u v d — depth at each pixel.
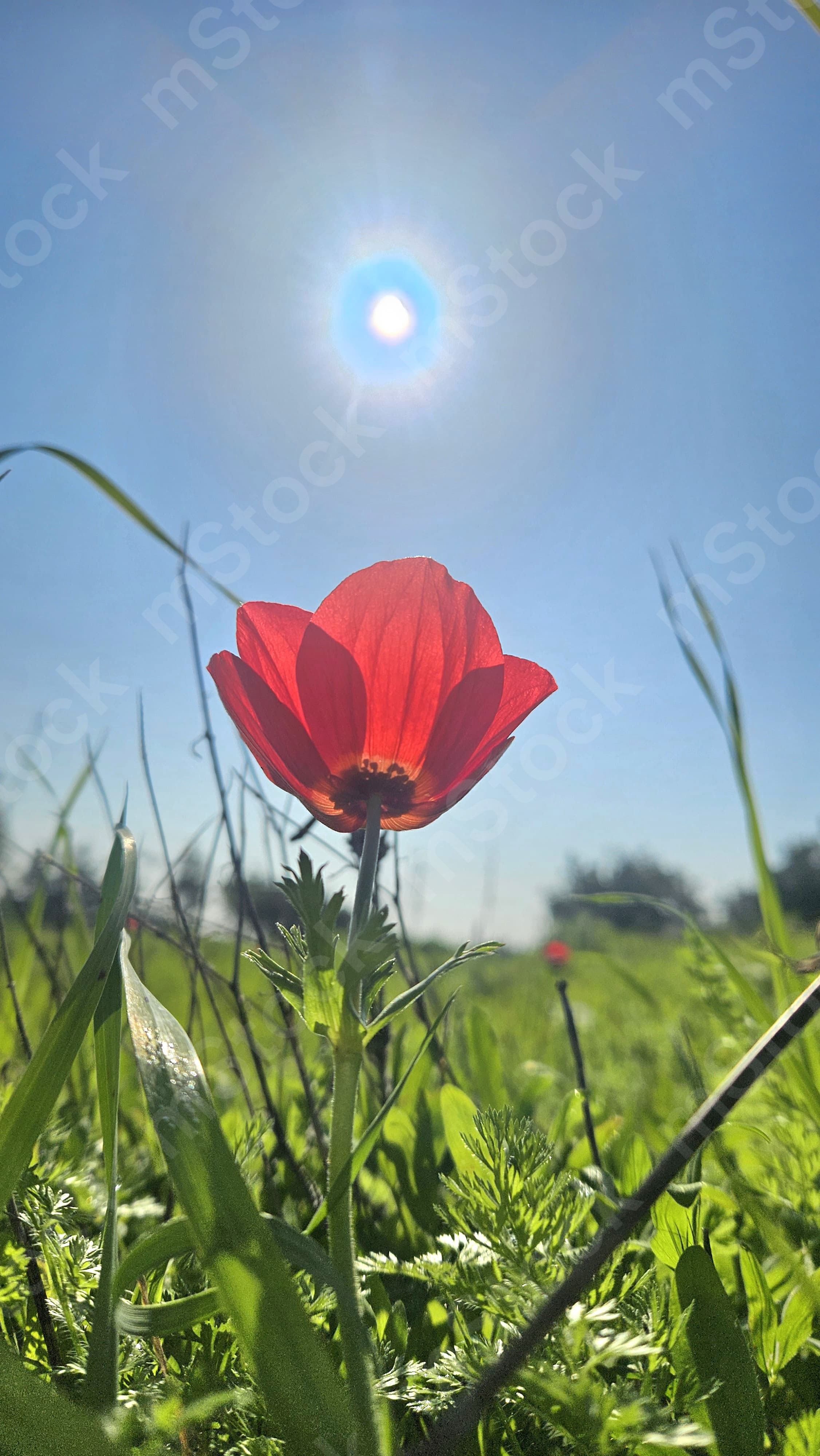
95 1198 0.19
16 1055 0.26
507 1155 0.15
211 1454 0.13
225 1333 0.14
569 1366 0.12
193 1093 0.11
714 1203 0.19
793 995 0.20
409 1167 0.22
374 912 0.13
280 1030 0.28
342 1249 0.12
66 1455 0.10
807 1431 0.13
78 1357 0.14
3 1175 0.11
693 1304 0.13
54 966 0.30
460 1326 0.14
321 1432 0.10
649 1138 0.25
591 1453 0.11
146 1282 0.15
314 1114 0.22
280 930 0.14
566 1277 0.10
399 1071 0.28
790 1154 0.21
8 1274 0.15
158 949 0.40
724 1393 0.12
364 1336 0.11
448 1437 0.10
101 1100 0.13
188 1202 0.11
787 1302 0.15
